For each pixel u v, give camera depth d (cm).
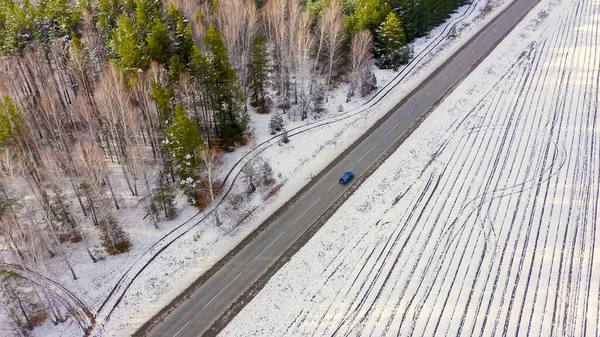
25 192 4634
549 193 5416
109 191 5094
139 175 5122
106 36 6203
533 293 4306
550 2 10150
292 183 5453
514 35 8825
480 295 4269
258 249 4653
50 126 4931
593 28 9138
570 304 4219
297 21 6688
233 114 5703
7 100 4525
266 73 6550
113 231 4497
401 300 4200
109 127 5044
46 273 4338
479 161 5888
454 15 9456
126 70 5266
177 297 4197
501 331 3984
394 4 7694
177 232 4809
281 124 6116
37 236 4162
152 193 4897
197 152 4828
